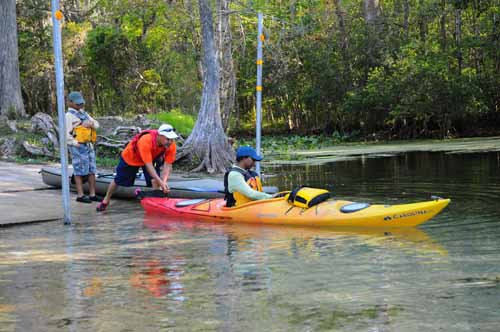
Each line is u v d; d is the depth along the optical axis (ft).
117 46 109.70
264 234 24.22
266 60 113.29
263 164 62.03
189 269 18.62
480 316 13.83
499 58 107.86
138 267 19.06
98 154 58.80
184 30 103.71
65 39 107.65
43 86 114.32
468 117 105.91
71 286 16.96
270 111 140.56
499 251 20.03
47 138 58.18
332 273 17.72
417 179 42.11
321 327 13.38
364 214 25.04
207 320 13.93
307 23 116.26
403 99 103.40
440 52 105.81
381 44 114.52
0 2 73.05
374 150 78.38
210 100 55.47
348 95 116.47
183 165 55.16
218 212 28.35
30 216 29.27
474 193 34.14
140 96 119.34
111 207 33.04
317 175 48.01
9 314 14.65
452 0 95.50
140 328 13.51
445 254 19.85
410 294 15.55
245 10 71.61
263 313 14.33
